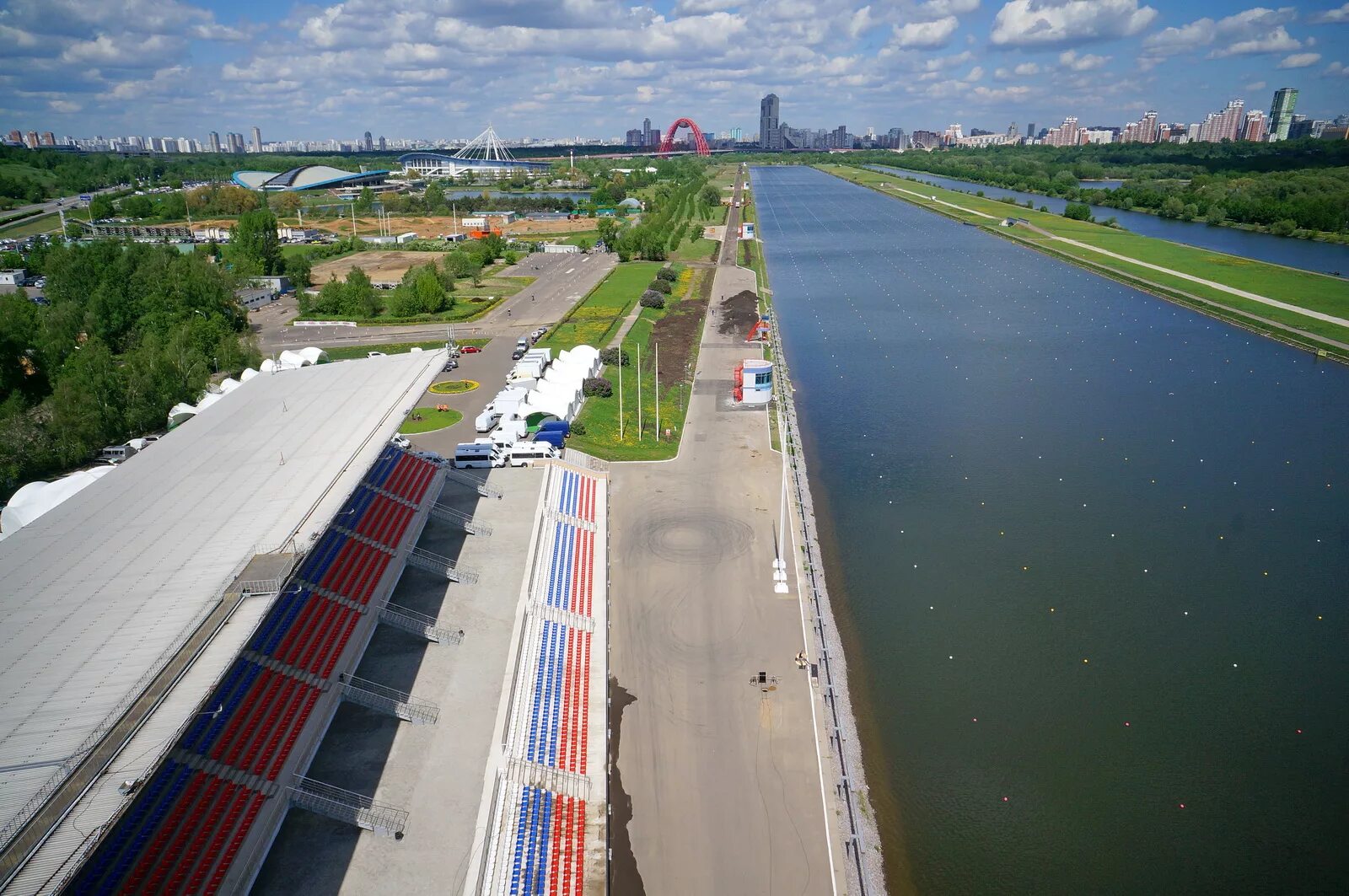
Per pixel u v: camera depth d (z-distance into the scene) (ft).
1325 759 218.79
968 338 629.51
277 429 281.54
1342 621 274.77
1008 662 256.32
